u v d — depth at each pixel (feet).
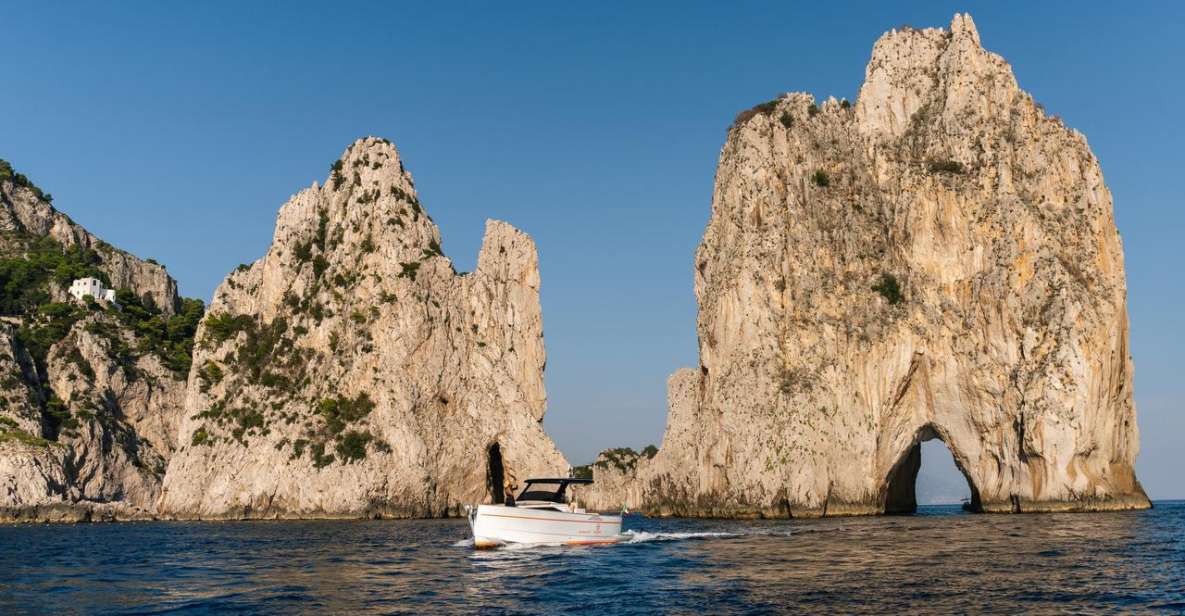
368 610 111.55
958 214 350.43
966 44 376.48
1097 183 344.08
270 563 166.50
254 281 437.99
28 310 499.51
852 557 160.15
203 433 379.55
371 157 443.73
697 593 120.37
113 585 136.87
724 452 333.21
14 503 346.13
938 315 344.08
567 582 133.80
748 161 369.71
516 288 455.22
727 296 353.31
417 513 362.12
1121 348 329.52
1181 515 282.36
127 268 622.54
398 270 405.18
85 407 422.82
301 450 362.53
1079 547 173.37
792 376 333.83
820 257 355.97
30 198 624.18
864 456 327.47
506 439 395.55
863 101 385.70
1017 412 320.70
